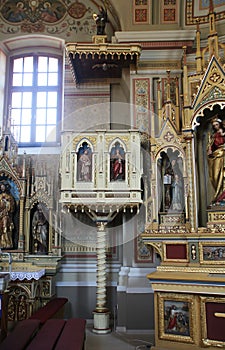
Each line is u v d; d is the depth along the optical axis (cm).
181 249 530
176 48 664
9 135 679
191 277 461
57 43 801
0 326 374
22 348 265
